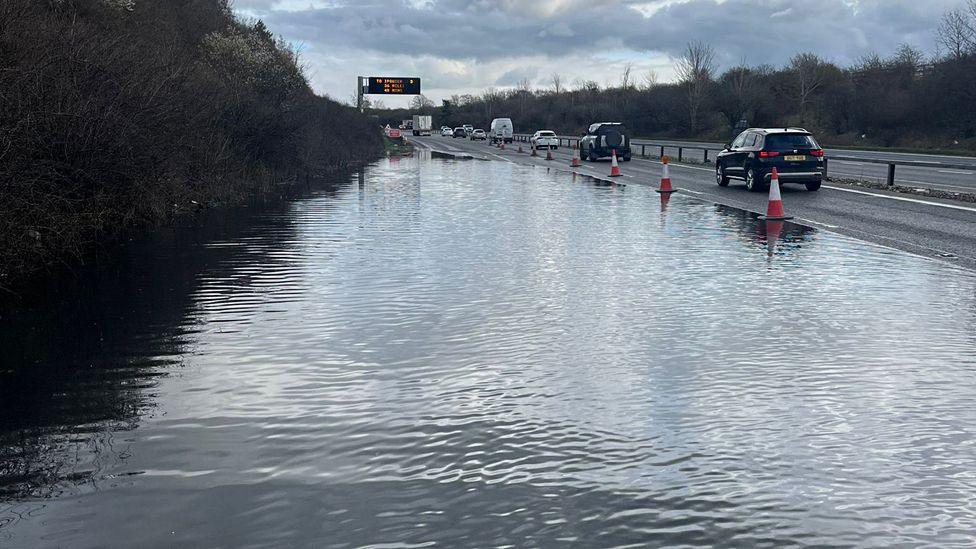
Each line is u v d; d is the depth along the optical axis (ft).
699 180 103.40
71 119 46.24
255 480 15.52
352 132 200.64
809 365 22.74
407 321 28.45
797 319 28.25
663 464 16.08
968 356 23.58
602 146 159.94
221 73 111.65
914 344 24.93
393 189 91.45
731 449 16.79
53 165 44.21
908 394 20.20
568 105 500.74
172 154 64.59
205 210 68.54
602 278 36.27
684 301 31.35
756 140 84.33
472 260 41.55
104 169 49.73
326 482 15.40
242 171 90.38
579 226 55.57
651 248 45.32
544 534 13.35
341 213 65.57
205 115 76.43
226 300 32.37
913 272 37.40
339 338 26.27
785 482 15.24
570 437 17.54
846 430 17.79
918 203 69.26
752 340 25.50
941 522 13.69
